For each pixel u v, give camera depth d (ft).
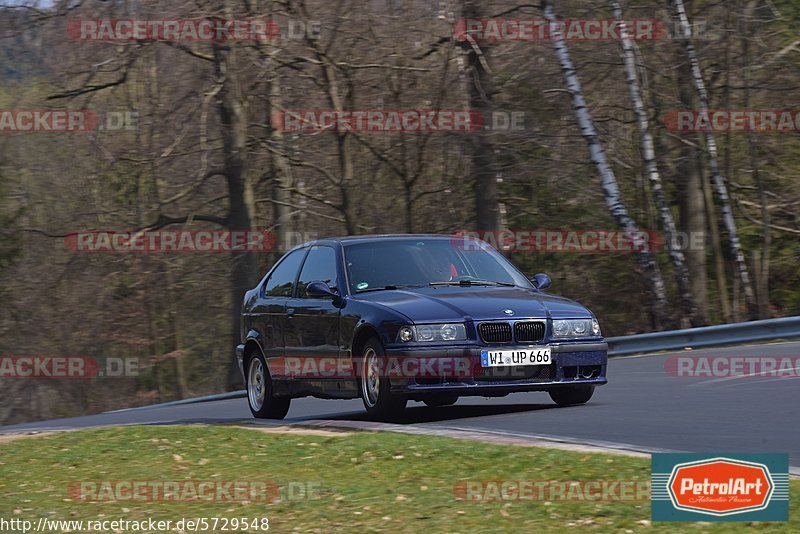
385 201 275.39
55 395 305.32
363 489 61.31
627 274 264.31
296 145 250.98
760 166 255.09
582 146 236.63
